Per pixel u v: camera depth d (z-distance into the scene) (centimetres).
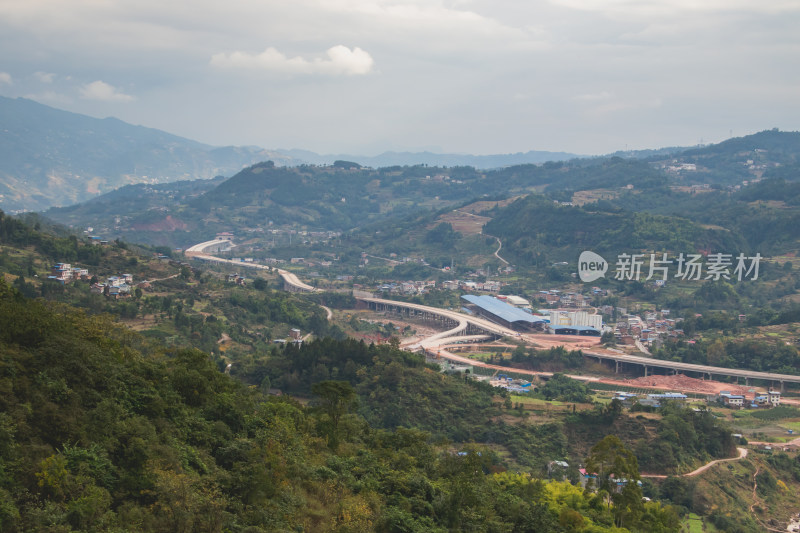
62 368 7744
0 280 10094
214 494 7281
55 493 6303
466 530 9169
